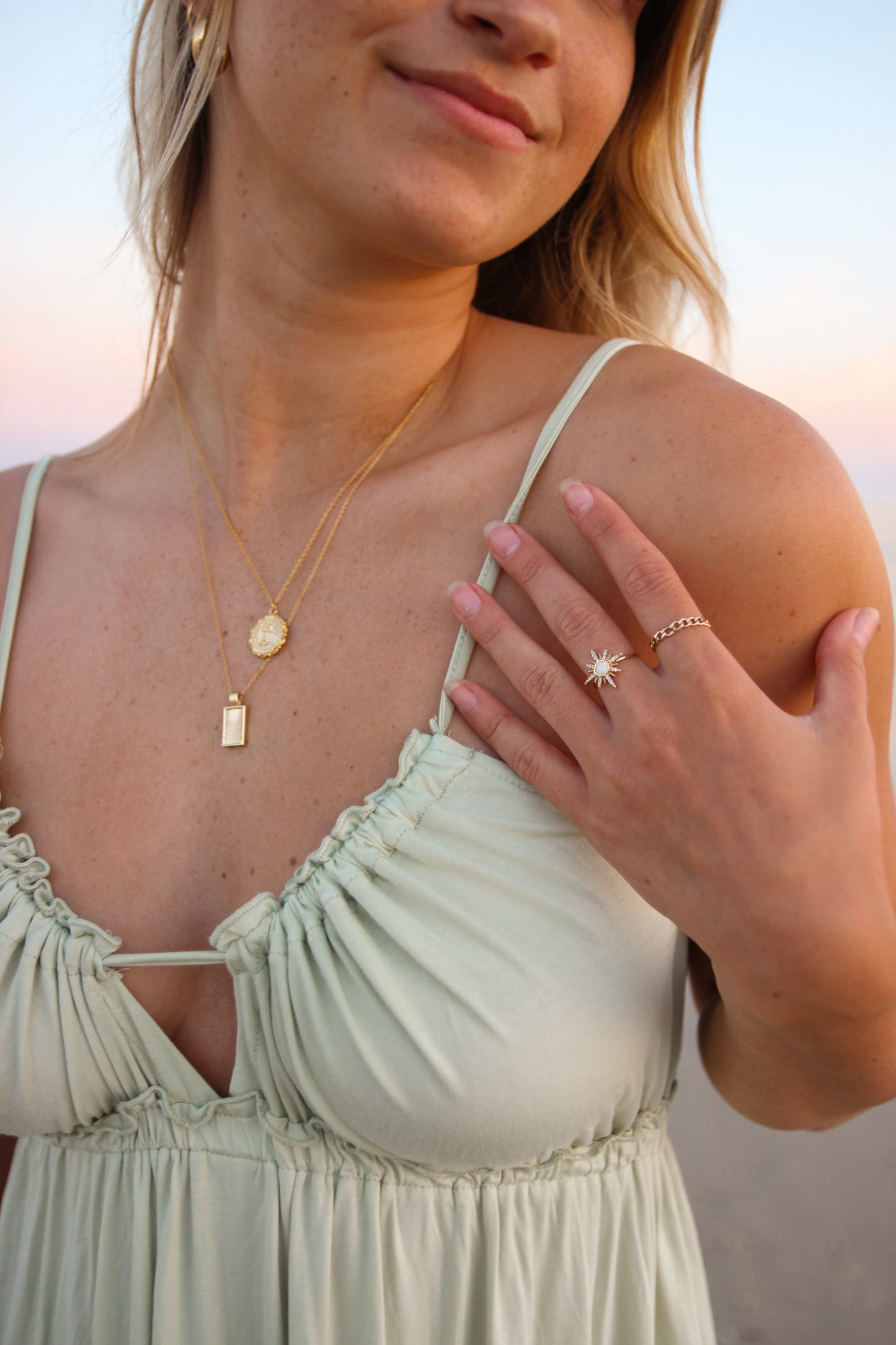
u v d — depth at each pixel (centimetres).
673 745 55
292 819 60
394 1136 58
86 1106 62
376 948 58
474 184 56
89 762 63
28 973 61
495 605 59
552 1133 58
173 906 61
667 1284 63
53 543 69
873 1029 56
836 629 57
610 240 75
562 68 56
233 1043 61
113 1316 62
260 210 61
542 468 60
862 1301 97
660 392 59
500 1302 59
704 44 69
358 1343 59
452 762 58
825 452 58
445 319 63
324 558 63
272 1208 60
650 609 55
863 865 54
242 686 62
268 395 64
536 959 58
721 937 55
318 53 55
